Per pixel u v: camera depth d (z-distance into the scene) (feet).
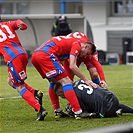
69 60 55.67
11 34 55.42
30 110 63.93
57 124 51.96
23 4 231.09
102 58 167.63
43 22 170.40
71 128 49.21
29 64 161.07
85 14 223.10
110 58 185.98
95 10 222.28
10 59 54.39
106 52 195.00
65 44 54.80
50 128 49.44
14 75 54.39
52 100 57.21
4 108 65.67
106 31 217.77
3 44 55.01
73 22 168.96
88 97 55.06
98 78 59.41
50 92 57.16
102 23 220.84
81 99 55.21
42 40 172.14
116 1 220.43
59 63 54.39
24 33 172.65
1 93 83.05
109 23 222.07
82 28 168.96
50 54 54.13
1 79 109.19
